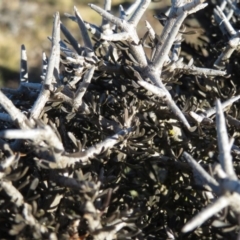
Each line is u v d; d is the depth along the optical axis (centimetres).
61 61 42
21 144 37
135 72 40
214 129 41
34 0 261
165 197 39
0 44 228
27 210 33
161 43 41
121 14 44
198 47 54
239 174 39
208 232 36
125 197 39
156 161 41
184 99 46
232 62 49
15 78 200
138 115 41
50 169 35
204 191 36
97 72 43
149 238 39
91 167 37
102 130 39
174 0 41
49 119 39
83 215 33
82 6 259
